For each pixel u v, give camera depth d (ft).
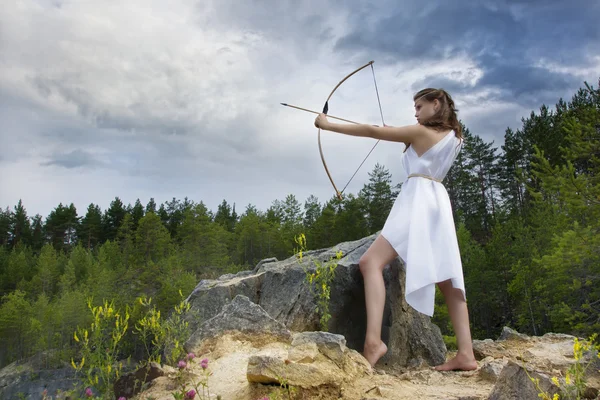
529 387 9.70
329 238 174.19
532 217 107.24
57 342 143.95
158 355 14.06
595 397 10.41
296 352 11.36
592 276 61.41
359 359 12.19
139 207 416.26
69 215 392.68
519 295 98.17
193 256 252.21
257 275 19.13
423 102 14.52
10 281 264.31
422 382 12.46
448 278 13.28
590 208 60.03
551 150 123.75
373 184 179.83
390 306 17.21
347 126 14.43
